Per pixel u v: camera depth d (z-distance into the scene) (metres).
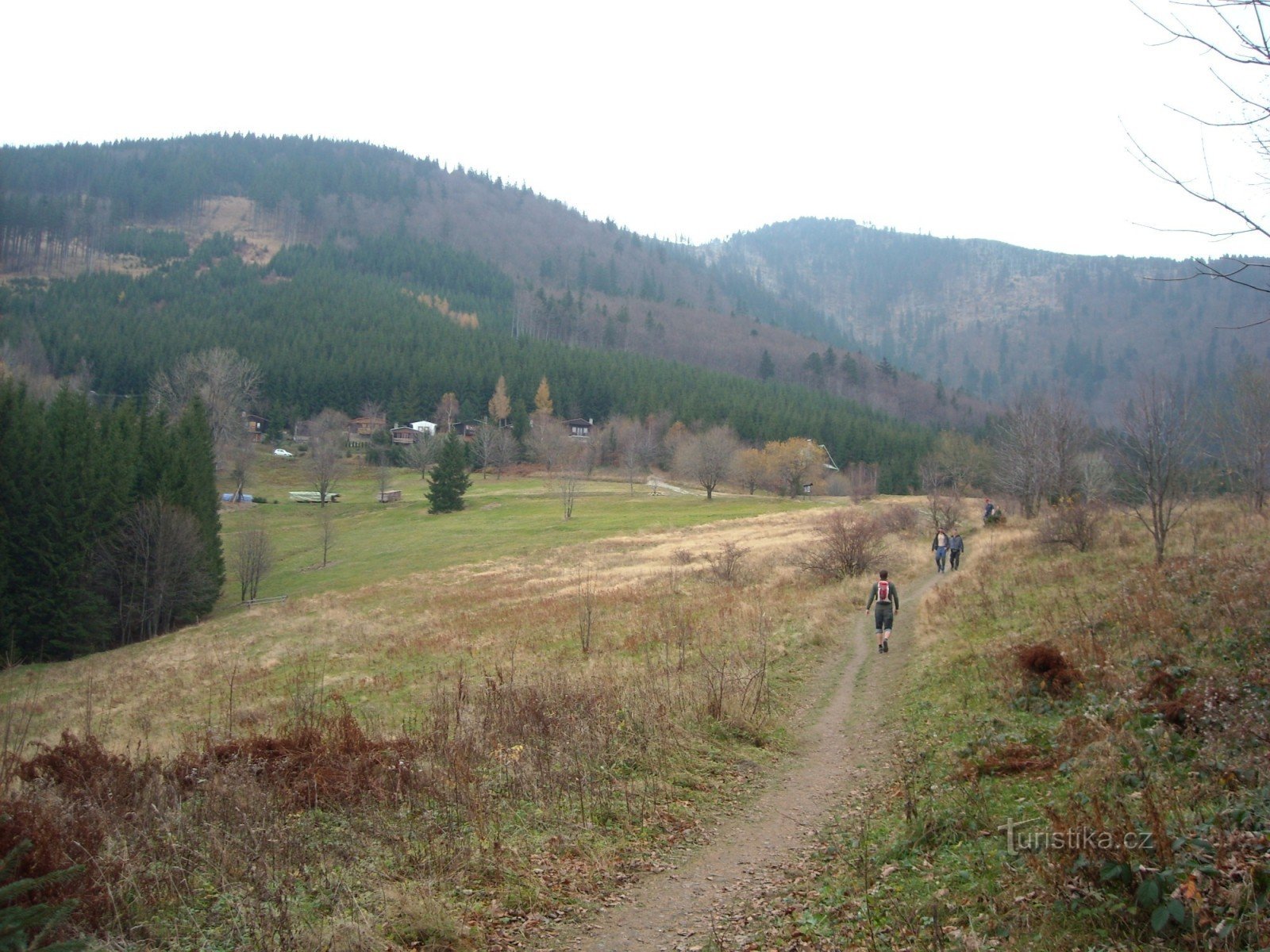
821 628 18.80
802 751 10.30
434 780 8.22
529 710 10.57
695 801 8.38
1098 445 42.12
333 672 22.02
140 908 5.58
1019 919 4.71
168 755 12.03
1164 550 17.64
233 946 5.17
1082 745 7.33
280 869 6.11
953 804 6.75
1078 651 10.38
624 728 10.13
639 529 65.19
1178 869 4.48
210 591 46.75
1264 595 10.08
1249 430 24.44
